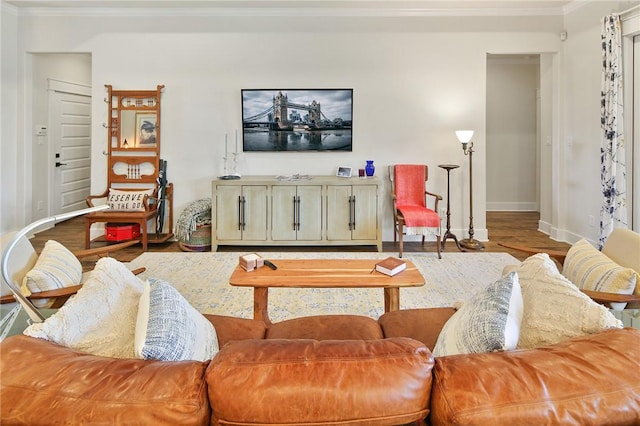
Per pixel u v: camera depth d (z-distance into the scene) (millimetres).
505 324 1124
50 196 5957
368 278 2406
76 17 5125
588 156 4719
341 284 2322
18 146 5312
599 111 4508
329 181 4746
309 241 4812
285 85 5207
